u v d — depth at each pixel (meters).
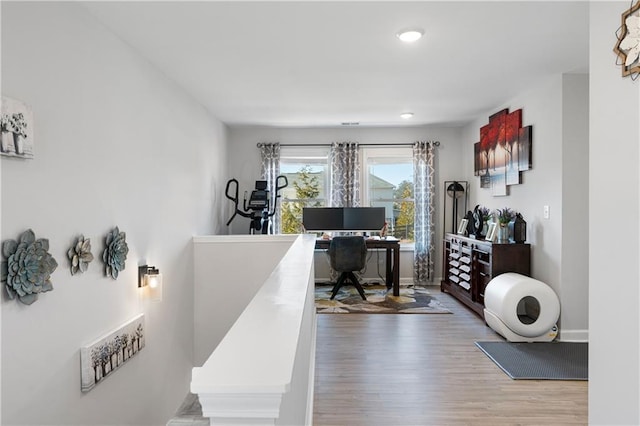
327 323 4.50
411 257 6.62
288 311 1.30
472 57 3.24
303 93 4.30
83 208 2.35
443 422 2.49
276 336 1.05
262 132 6.50
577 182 3.75
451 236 5.76
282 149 6.52
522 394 2.84
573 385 2.97
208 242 4.38
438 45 2.98
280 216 6.50
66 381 2.18
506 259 4.30
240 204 6.45
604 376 1.94
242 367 0.85
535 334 3.79
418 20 2.56
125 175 2.87
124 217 2.85
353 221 6.21
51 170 2.07
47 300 2.04
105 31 2.61
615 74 1.88
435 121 5.98
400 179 6.64
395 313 4.88
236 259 4.38
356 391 2.89
